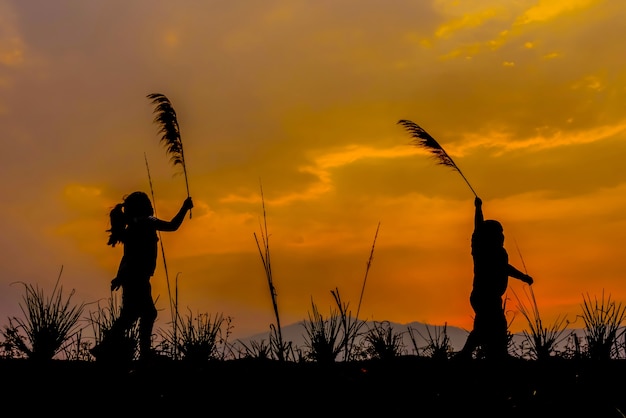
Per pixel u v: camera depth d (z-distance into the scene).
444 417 6.14
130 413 6.16
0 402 6.30
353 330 7.18
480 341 7.48
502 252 7.99
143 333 7.66
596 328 7.05
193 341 7.18
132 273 7.78
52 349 7.12
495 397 6.46
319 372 6.79
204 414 6.16
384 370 6.93
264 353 7.13
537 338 7.24
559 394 6.48
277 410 6.22
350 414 6.11
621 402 6.34
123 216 8.07
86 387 6.58
